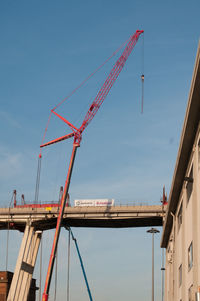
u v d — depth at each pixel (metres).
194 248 45.81
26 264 160.25
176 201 65.50
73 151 161.25
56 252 150.50
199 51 37.22
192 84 40.41
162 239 99.44
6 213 162.00
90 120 166.25
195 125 45.44
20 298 157.50
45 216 159.25
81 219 156.88
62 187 163.75
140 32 169.62
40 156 176.12
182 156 51.75
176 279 66.56
